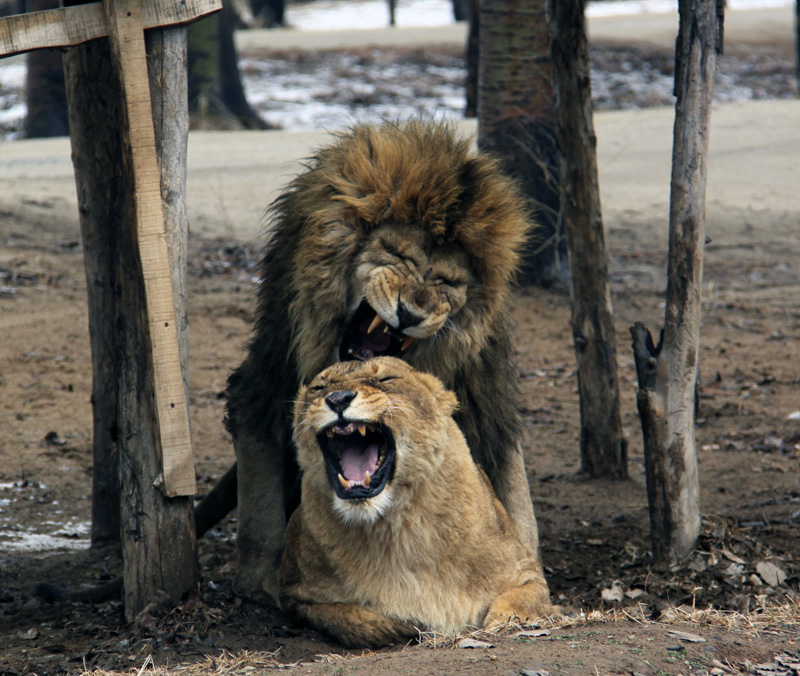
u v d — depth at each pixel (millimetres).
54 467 15555
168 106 8891
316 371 9719
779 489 14180
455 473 8430
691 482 10867
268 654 8102
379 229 9375
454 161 9648
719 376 20703
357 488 8047
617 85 67375
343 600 8672
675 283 10633
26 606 10484
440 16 109938
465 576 8562
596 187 14750
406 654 7480
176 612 8938
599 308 15148
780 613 8883
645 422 10859
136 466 9047
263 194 33656
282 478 10352
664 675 6988
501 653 7316
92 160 12352
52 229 28703
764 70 74188
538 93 23172
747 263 30500
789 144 44219
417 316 9180
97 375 12875
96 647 8727
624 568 11328
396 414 8078
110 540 13078
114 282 9016
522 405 19359
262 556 10125
